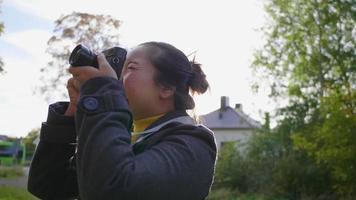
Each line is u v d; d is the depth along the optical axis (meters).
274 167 25.42
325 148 18.67
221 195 25.53
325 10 26.16
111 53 2.19
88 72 1.94
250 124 30.03
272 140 26.62
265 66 29.36
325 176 23.19
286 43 28.30
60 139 2.19
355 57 25.00
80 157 1.85
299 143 19.52
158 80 2.13
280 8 28.27
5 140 51.09
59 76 39.59
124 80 2.14
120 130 1.84
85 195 1.81
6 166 43.22
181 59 2.17
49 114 2.21
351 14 25.58
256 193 25.72
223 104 61.06
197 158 1.94
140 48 2.19
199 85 2.25
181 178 1.86
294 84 27.09
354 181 19.02
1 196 19.48
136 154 2.01
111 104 1.87
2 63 25.16
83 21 38.59
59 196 2.29
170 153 1.90
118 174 1.76
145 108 2.14
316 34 26.80
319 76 26.36
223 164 27.62
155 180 1.80
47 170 2.23
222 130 59.53
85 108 1.86
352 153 18.03
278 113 27.19
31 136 47.28
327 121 18.39
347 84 23.95
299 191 23.95
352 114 18.50
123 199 1.76
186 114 2.19
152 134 2.06
